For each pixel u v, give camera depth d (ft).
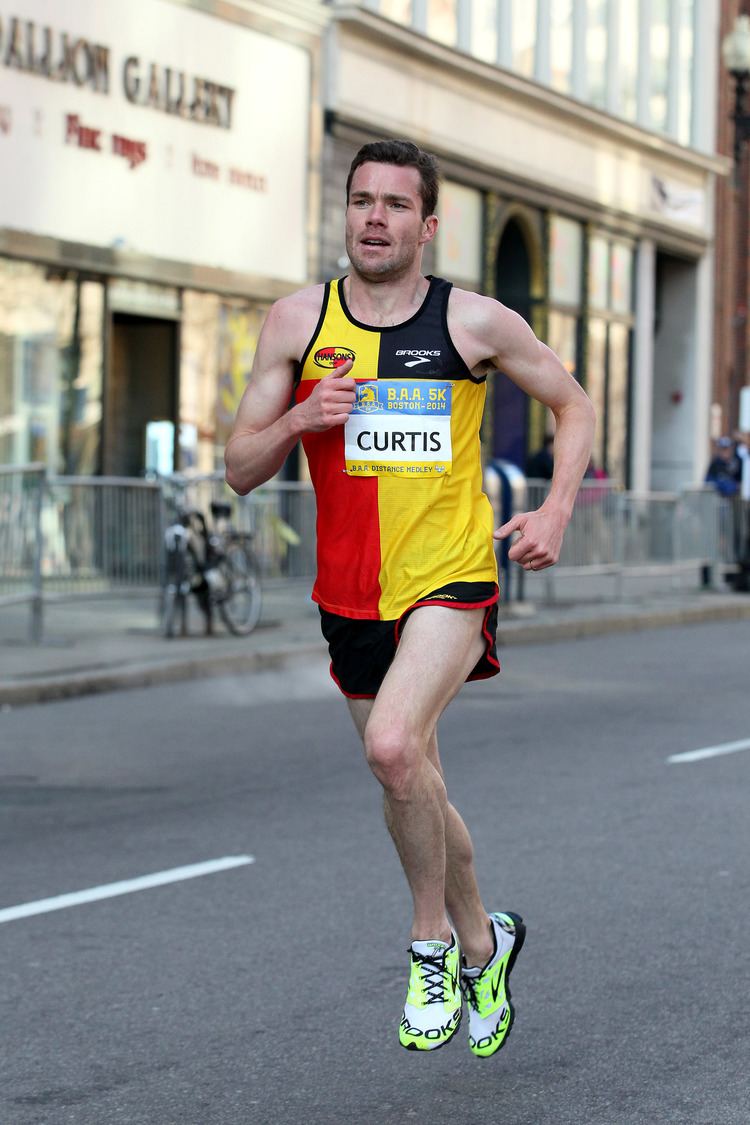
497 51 259.19
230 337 205.67
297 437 40.91
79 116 179.11
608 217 290.15
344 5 216.54
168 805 81.30
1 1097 43.01
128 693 121.70
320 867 68.18
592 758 95.30
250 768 91.81
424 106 236.84
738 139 242.37
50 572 137.18
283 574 160.04
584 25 282.15
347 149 222.69
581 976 53.42
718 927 59.11
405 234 41.29
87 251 180.75
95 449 184.65
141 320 196.65
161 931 58.70
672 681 133.59
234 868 68.03
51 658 128.88
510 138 258.57
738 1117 41.50
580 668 143.23
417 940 40.73
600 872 67.10
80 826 76.43
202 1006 50.44
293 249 213.87
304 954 55.83
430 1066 45.27
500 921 43.68
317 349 41.98
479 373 42.39
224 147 200.95
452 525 41.70
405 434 41.50
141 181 188.44
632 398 304.91
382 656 42.04
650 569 209.56
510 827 75.72
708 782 87.61
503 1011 43.60
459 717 112.27
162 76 190.49
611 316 294.46
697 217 324.60
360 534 41.81
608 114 281.33
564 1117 41.42
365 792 84.79
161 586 146.41
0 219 170.09
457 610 40.91
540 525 40.93
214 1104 42.47
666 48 311.88
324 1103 42.52
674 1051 46.42
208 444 203.10
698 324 329.93
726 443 231.71
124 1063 45.55
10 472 132.26
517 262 273.75
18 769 91.20
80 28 178.60
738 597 215.92
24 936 58.13
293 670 138.41
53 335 178.81
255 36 205.16
